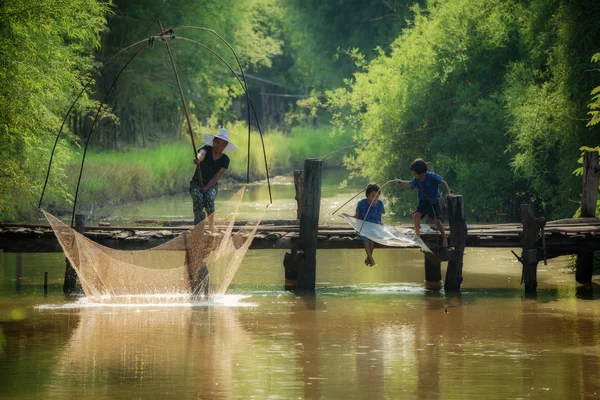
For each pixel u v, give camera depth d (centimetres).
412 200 5919
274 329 2520
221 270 3056
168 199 7181
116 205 6525
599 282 3378
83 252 2984
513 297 3045
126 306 2906
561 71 4597
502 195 5578
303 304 2928
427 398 1842
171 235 3188
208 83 9669
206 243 3022
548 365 2108
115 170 6850
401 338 2402
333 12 12281
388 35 11231
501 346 2305
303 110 14412
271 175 9912
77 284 3225
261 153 9569
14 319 2669
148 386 1931
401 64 6116
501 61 5738
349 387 1925
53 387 1928
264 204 6488
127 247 3169
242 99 14538
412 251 4350
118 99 8762
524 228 3139
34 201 5291
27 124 4150
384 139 6053
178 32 8712
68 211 5853
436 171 5762
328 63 12619
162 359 2170
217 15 8988
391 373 2039
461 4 5791
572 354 2216
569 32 4531
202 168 3095
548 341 2361
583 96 4444
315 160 3172
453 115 5762
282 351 2252
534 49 5009
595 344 2320
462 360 2158
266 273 3634
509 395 1864
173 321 2645
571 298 3020
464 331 2489
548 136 4762
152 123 9481
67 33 4700
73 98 5481
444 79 5697
